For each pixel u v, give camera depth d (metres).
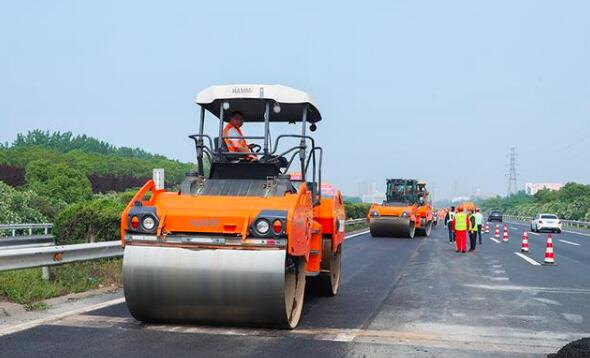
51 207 34.22
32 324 7.61
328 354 6.50
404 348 6.88
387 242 27.58
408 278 13.83
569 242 30.67
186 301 7.29
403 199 33.28
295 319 7.86
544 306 10.09
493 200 161.75
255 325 7.61
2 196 30.78
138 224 7.42
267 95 8.64
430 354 6.64
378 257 19.50
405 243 27.12
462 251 22.39
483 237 34.88
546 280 13.79
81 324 7.66
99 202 14.34
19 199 31.31
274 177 8.24
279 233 7.13
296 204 7.54
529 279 13.95
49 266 9.93
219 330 7.50
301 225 7.69
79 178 48.34
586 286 12.77
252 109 9.30
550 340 7.48
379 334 7.60
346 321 8.45
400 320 8.62
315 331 7.67
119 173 89.00
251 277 7.06
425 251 22.44
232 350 6.54
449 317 8.95
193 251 7.23
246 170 8.65
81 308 8.74
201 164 8.80
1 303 8.61
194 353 6.38
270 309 7.18
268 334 7.38
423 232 34.88
